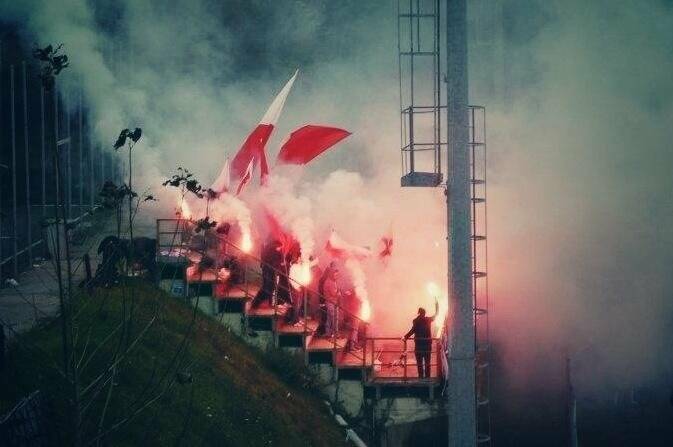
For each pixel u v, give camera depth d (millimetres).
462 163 59938
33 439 49906
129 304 73625
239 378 74688
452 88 59844
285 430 71875
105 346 63594
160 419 60438
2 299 77125
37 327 63594
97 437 46719
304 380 82938
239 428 67312
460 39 59719
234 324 84500
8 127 91250
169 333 73312
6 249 87062
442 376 82688
